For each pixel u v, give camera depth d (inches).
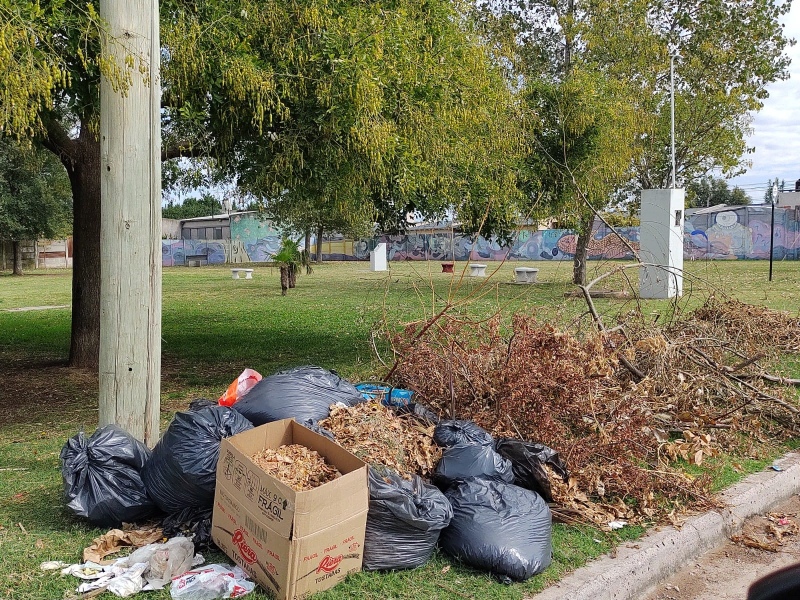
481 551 143.1
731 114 946.7
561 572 147.2
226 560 144.3
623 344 262.8
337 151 306.3
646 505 181.8
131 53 187.6
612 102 743.7
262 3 281.7
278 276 1405.0
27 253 1940.2
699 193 2373.3
